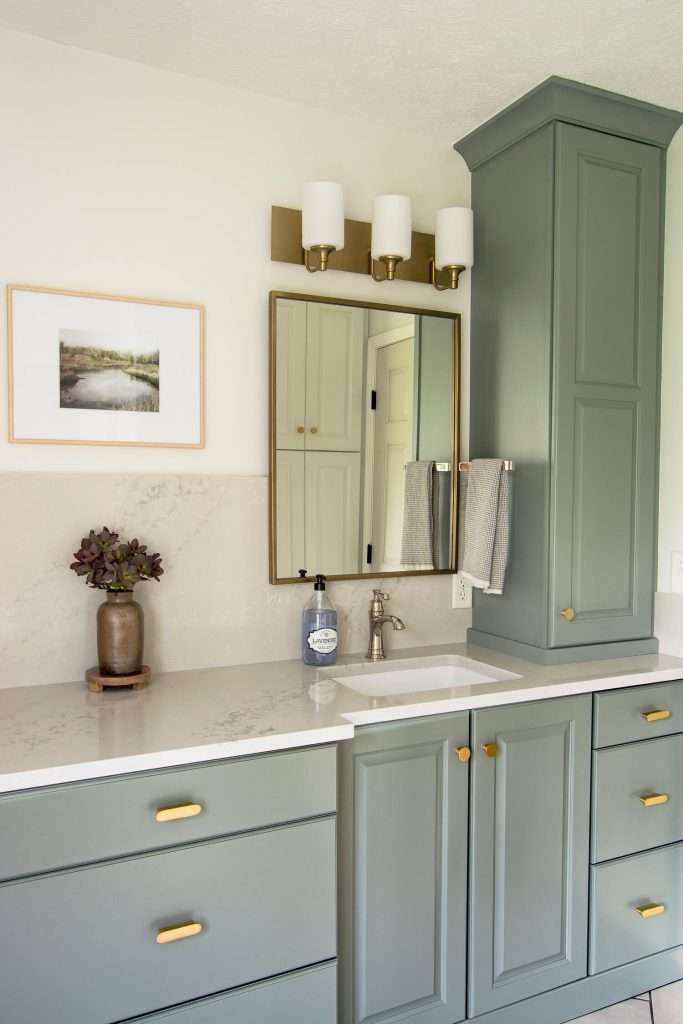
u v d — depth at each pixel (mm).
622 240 2152
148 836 1370
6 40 1770
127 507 1913
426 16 1702
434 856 1751
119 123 1890
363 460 2195
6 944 1266
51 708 1640
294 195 2111
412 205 2285
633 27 1747
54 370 1821
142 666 1854
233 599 2051
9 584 1800
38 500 1818
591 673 1997
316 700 1719
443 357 2326
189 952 1409
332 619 2064
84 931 1322
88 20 1726
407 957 1720
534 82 1996
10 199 1779
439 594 2357
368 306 2189
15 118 1781
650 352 2223
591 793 1972
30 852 1280
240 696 1749
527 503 2146
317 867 1530
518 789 1856
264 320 2074
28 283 1801
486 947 1823
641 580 2236
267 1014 1481
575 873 1949
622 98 2059
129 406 1904
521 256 2158
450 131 2279
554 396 2053
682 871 2131
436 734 1734
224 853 1434
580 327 2086
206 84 1988
